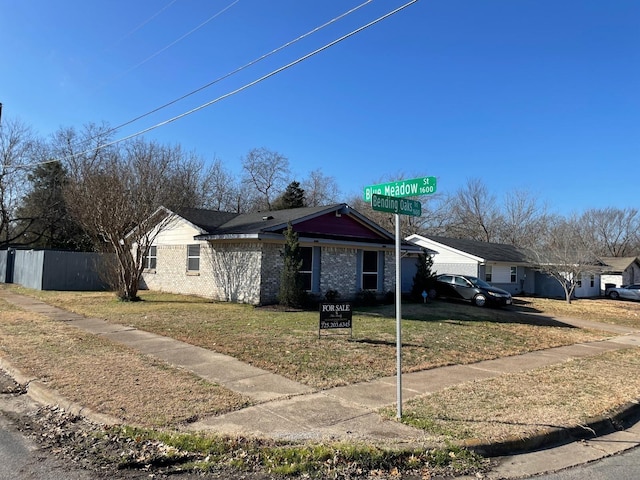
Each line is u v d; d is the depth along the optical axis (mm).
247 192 48844
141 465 4199
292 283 15820
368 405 5863
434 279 21734
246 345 9328
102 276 19906
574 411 5926
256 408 5625
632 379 7883
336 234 19062
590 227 44875
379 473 4188
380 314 15336
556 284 33031
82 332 10430
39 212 34750
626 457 4855
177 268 21312
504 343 11164
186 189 25078
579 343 12062
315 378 7062
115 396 5898
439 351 9609
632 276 39969
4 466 4141
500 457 4715
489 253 31453
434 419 5398
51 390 6102
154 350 8703
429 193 5406
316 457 4312
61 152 34719
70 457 4355
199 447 4465
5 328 10758
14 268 25688
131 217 16594
